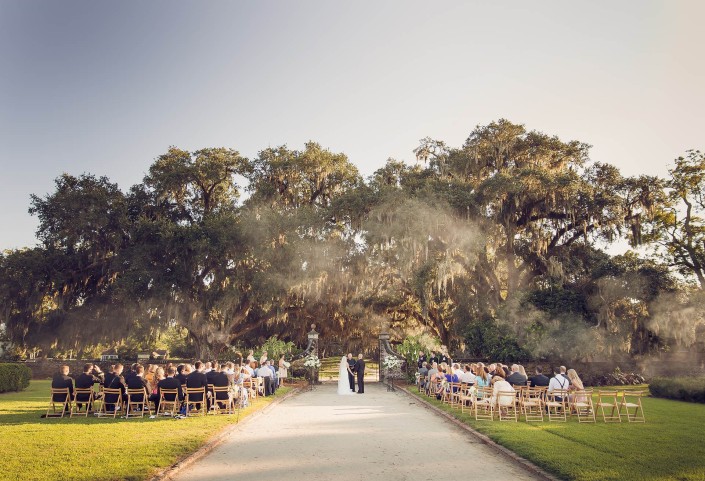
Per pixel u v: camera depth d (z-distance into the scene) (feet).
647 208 105.60
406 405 60.59
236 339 139.23
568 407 45.83
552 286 103.45
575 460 27.22
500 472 26.05
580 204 105.09
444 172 122.52
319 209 121.49
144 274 107.76
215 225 111.45
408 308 127.75
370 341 139.85
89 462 26.86
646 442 32.40
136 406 47.16
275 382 72.69
